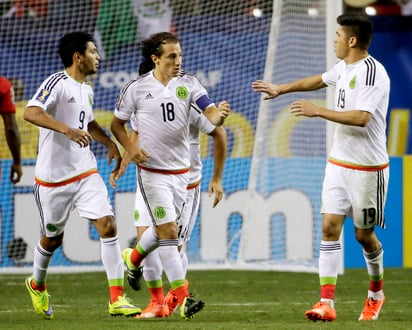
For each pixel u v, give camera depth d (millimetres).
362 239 26281
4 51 54219
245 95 54188
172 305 27641
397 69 64375
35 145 49375
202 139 49625
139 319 26188
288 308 30469
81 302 33000
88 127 27375
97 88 54500
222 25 55219
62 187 26469
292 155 48906
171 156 25766
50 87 25938
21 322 25422
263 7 55375
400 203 49094
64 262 48188
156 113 25562
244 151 51875
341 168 25453
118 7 55406
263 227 48875
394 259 49250
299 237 48219
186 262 28922
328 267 25203
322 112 24594
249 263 48750
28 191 48156
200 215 48969
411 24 64438
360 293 36438
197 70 55031
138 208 27484
